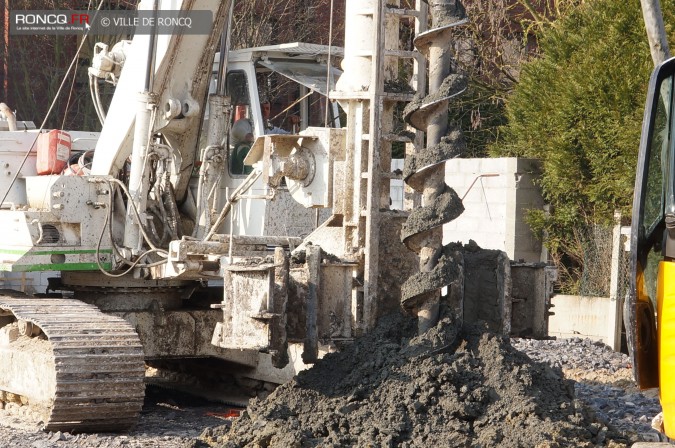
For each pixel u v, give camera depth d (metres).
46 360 26.36
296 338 23.25
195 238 30.02
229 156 30.97
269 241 28.19
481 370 21.89
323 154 25.33
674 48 40.09
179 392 33.72
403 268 24.28
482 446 20.00
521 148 48.50
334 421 21.28
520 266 24.86
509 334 23.64
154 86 28.97
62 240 29.34
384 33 23.77
